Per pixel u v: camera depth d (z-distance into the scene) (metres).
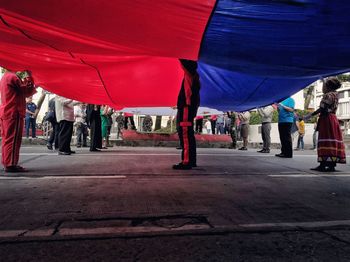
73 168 6.16
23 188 4.35
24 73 6.25
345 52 3.56
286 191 4.50
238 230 2.77
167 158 8.28
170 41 3.57
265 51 3.63
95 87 6.82
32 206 3.45
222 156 9.25
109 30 3.40
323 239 2.60
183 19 3.00
